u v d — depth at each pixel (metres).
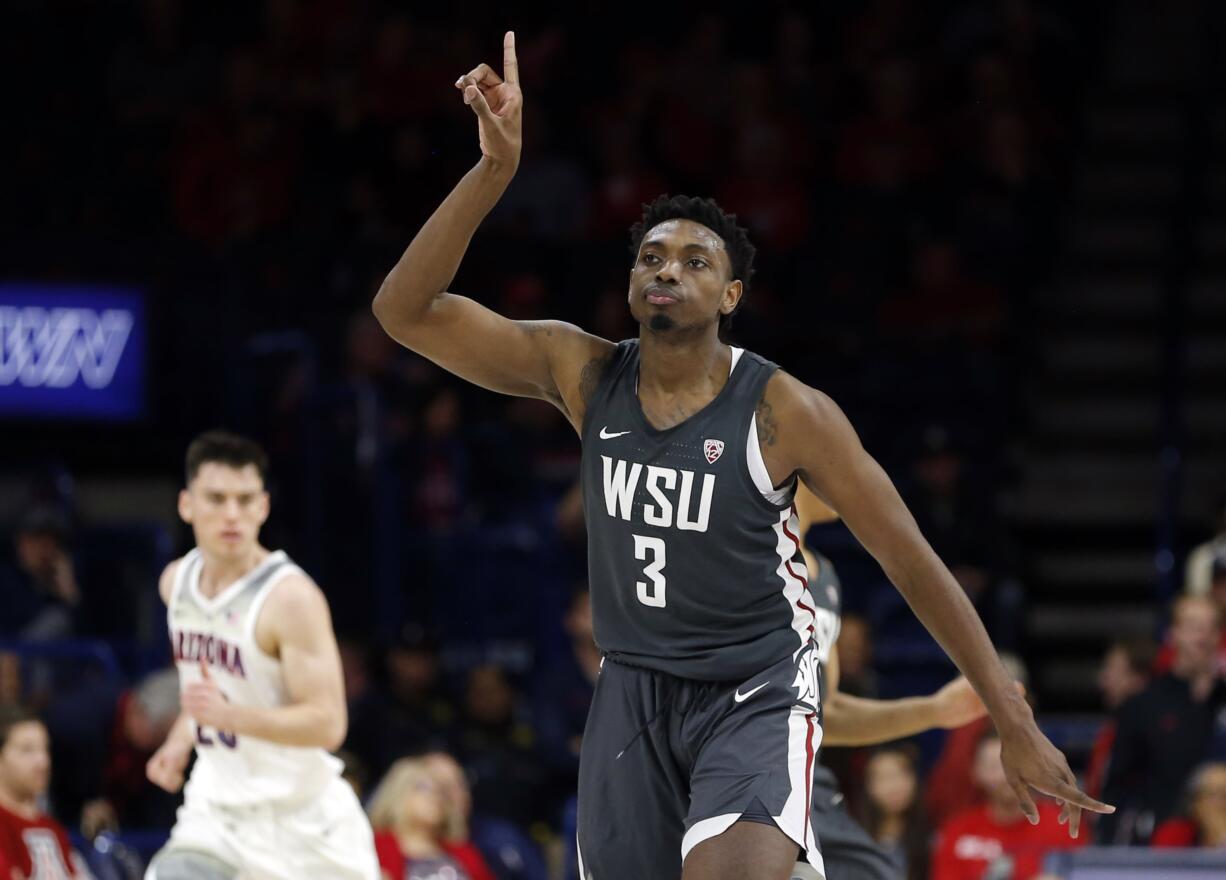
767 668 8.98
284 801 12.38
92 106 28.86
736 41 31.34
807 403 8.76
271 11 29.14
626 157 28.89
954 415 26.81
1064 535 27.38
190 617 12.61
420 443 24.59
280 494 24.56
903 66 30.00
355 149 27.75
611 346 9.25
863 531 8.80
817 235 28.45
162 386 25.64
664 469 8.80
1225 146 30.70
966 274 28.52
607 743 9.20
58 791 19.11
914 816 17.14
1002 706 8.65
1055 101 31.16
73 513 23.78
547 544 23.91
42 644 19.89
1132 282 29.62
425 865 16.94
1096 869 15.09
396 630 23.84
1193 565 21.97
